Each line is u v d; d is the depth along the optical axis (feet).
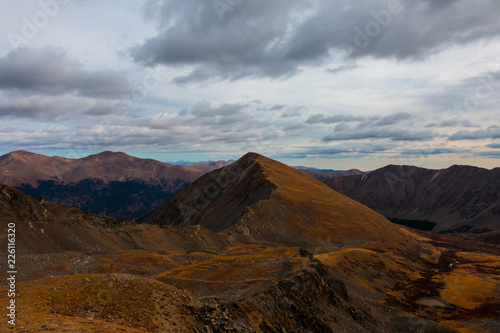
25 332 64.75
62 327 71.31
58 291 99.96
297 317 174.40
